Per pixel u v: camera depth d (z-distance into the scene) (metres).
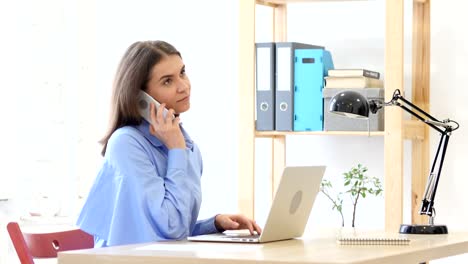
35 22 4.66
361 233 2.82
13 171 4.54
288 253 2.03
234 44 4.36
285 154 4.16
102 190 2.69
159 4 4.57
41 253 2.77
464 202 3.79
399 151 3.49
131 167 2.63
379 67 4.00
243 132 3.76
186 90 2.83
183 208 2.67
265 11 4.24
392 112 3.50
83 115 4.73
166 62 2.79
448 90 3.83
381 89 3.60
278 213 2.38
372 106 3.06
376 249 2.16
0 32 4.57
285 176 2.33
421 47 3.84
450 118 3.82
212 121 4.41
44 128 4.67
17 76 4.61
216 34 4.41
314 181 2.57
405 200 3.92
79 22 4.72
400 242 2.31
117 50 4.69
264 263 1.86
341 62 4.09
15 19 4.60
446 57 3.83
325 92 3.69
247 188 3.74
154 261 1.98
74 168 4.70
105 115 4.72
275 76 3.78
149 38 4.61
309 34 4.16
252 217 3.73
